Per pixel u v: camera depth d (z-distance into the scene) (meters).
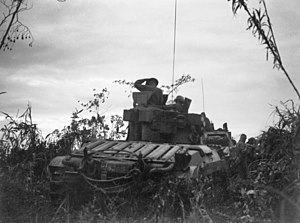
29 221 9.64
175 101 14.76
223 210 10.10
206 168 11.72
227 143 17.20
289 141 9.80
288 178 9.56
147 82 14.66
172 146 12.17
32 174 12.81
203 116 14.49
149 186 10.84
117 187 10.96
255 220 9.40
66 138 15.30
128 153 11.81
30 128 13.91
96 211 10.21
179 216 10.39
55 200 11.52
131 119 13.83
